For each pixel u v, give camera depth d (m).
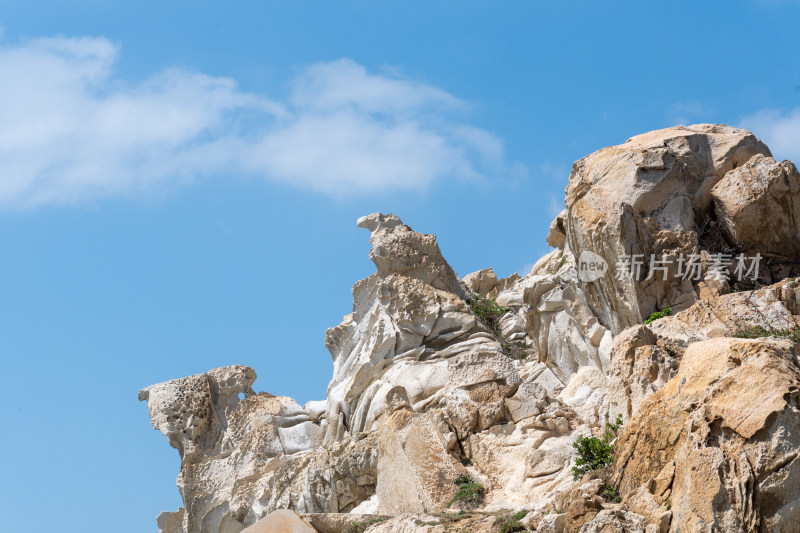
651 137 40.81
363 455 36.91
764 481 24.28
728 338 27.31
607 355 37.81
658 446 26.80
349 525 31.70
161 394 46.50
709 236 39.06
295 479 39.00
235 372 47.53
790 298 35.34
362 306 44.16
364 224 46.16
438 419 35.47
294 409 45.84
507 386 35.62
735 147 39.97
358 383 41.62
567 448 32.91
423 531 29.72
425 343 42.06
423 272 44.47
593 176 39.28
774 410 24.64
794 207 38.38
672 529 25.44
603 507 26.78
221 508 43.44
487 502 32.44
